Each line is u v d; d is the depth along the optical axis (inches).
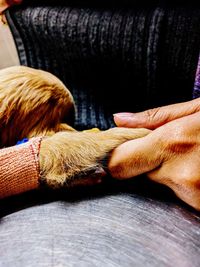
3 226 9.8
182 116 11.3
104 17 13.9
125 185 10.6
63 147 10.5
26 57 16.5
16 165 10.0
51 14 14.8
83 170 10.3
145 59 13.7
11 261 8.7
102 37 14.1
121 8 13.7
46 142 10.6
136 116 11.7
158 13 13.0
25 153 10.1
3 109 11.0
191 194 9.7
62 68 15.9
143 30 13.3
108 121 14.9
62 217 9.6
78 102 15.6
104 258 8.5
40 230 9.3
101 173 10.3
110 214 9.6
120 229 9.2
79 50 14.8
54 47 15.5
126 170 10.3
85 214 9.6
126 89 14.9
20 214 10.0
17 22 15.9
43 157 10.3
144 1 13.3
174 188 10.1
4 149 10.2
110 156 10.5
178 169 9.8
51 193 10.5
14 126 11.1
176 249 8.8
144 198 10.1
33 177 10.0
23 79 11.4
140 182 10.7
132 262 8.4
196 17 12.5
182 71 13.3
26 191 10.4
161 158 10.0
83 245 8.8
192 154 9.7
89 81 15.5
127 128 11.3
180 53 13.1
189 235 9.2
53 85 11.5
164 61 13.4
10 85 11.3
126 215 9.6
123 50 13.9
